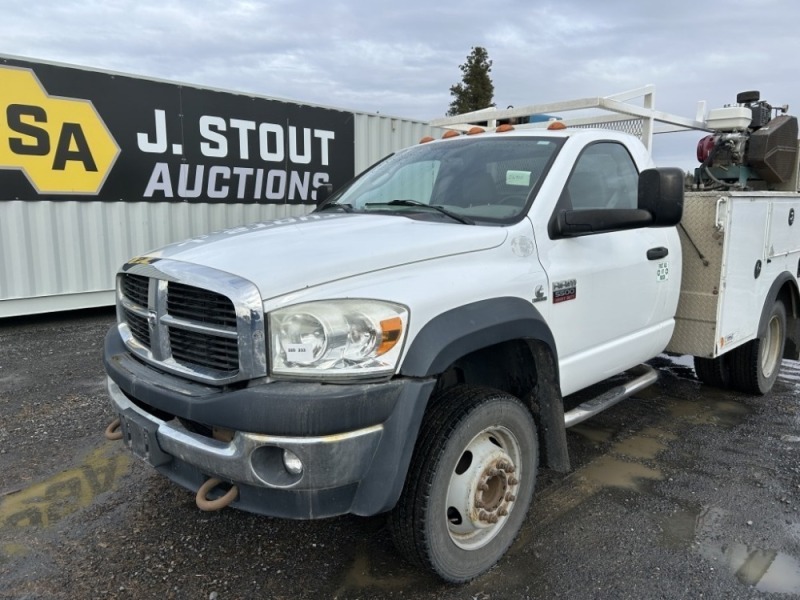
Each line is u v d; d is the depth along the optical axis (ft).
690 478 12.84
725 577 9.54
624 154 13.28
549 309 10.44
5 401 16.60
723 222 14.14
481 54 142.10
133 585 9.15
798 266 19.15
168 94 28.53
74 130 25.98
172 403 8.27
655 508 11.59
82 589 9.04
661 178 10.61
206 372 8.30
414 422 7.91
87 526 10.69
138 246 28.66
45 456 13.32
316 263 8.14
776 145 19.58
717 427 15.74
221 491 8.41
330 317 7.70
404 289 8.26
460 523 9.25
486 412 9.02
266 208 33.12
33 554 9.86
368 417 7.59
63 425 14.97
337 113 35.24
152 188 28.63
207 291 8.10
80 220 26.73
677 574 9.59
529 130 12.80
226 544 10.25
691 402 17.65
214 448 7.94
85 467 12.84
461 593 9.10
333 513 7.77
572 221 10.53
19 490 11.87
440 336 8.20
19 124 24.57
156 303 8.92
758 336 16.76
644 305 13.14
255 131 31.81
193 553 9.98
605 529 10.85
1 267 24.79
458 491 9.05
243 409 7.52
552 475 12.91
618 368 12.89
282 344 7.67
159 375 9.00
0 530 10.52
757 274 16.16
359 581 9.36
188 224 30.22
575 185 11.67
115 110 27.02
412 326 8.06
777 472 13.17
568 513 11.37
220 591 9.07
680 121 18.37
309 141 34.17
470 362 10.36
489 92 142.00
